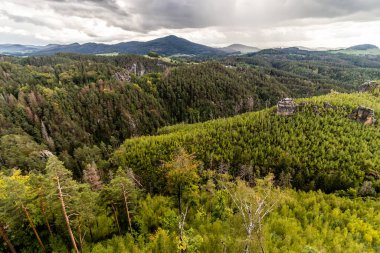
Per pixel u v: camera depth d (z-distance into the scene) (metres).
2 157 98.44
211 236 34.81
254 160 83.25
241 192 39.16
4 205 28.06
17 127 136.38
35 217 32.28
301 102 108.31
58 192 27.56
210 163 84.00
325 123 90.81
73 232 35.19
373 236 38.34
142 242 36.38
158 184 65.94
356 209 49.69
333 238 36.84
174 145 99.19
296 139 86.19
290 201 48.22
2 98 152.00
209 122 141.75
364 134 82.00
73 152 131.50
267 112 113.69
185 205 48.19
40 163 99.06
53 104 160.50
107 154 131.00
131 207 41.34
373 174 66.12
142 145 103.31
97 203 37.88
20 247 33.81
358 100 114.12
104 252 33.50
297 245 33.44
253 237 27.95
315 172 72.94
